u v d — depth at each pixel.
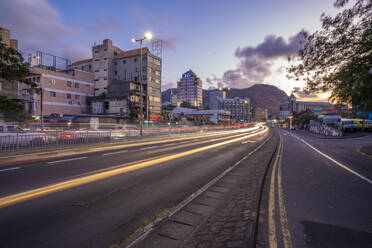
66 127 20.70
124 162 8.38
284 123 126.62
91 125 21.83
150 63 59.28
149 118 57.19
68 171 6.68
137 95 55.72
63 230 2.97
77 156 9.84
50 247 2.54
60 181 5.48
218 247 2.45
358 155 10.96
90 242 2.66
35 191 4.66
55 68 56.84
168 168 7.37
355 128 32.62
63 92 51.25
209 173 6.67
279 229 2.86
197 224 3.13
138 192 4.70
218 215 3.44
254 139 24.14
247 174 6.50
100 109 56.12
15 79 12.30
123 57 61.56
